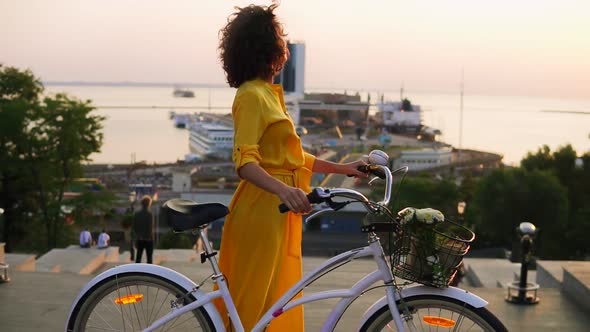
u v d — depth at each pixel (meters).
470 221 52.72
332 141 159.12
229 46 2.78
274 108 2.73
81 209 33.97
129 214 32.44
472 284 11.34
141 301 2.95
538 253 46.25
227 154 177.88
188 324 3.15
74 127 32.34
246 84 2.75
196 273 7.50
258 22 2.76
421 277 2.54
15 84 37.59
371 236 2.62
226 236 2.87
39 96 38.62
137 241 10.27
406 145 166.88
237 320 2.74
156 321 2.76
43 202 33.47
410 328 2.64
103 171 142.75
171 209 2.71
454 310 2.61
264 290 2.79
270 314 2.68
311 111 172.62
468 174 67.94
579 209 46.75
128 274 2.81
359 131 166.00
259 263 2.79
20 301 4.84
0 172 33.16
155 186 110.69
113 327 2.93
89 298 2.83
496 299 5.37
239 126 2.69
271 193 2.62
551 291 5.57
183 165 151.88
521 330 4.56
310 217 2.58
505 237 49.38
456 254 2.50
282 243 2.82
